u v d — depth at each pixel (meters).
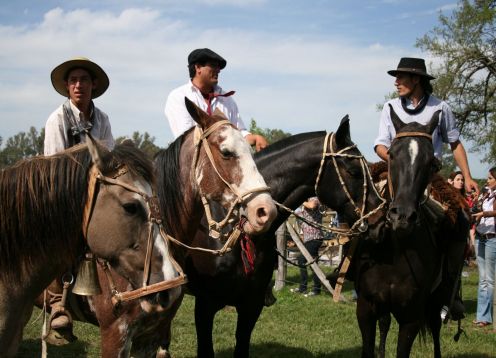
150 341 3.74
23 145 46.22
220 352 6.51
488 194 8.52
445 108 5.01
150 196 2.88
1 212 2.79
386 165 4.71
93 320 3.74
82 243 2.98
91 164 2.90
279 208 4.51
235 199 3.61
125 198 2.80
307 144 4.55
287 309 9.14
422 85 5.01
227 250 3.88
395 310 4.52
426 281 4.42
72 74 4.05
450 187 4.82
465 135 24.38
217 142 3.67
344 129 4.41
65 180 2.85
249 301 4.41
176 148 3.97
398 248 4.35
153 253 2.85
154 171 3.00
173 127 4.88
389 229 4.39
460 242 4.84
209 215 3.76
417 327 4.52
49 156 2.93
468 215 4.89
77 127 4.05
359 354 6.66
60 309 3.57
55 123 3.97
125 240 2.82
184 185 3.89
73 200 2.85
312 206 10.21
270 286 5.43
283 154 4.60
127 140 3.12
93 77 4.23
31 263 2.86
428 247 4.43
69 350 6.26
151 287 2.81
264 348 6.85
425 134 4.30
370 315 4.62
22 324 2.96
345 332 7.73
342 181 4.43
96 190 2.83
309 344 7.04
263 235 4.33
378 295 4.49
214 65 4.87
